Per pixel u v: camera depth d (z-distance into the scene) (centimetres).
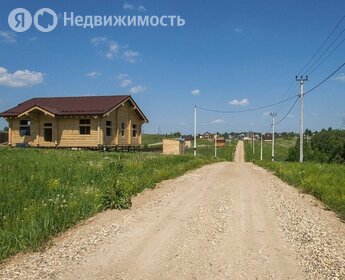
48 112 3130
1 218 743
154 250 678
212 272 580
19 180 1085
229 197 1264
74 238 733
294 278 561
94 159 1959
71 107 3300
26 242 670
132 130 3803
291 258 648
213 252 672
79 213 875
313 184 1497
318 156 6206
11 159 1689
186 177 1844
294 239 764
